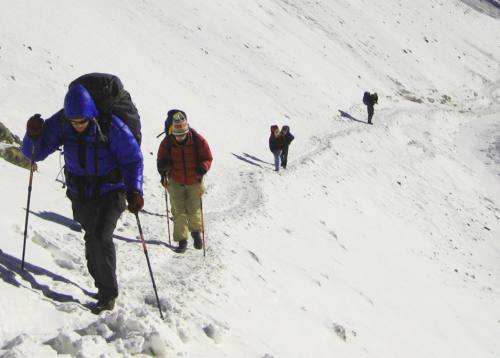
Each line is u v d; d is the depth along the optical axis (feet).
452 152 124.26
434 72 184.65
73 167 14.98
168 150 27.17
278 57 122.72
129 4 100.42
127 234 27.78
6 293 13.66
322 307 30.63
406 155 107.34
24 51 57.16
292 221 49.75
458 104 170.60
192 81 87.71
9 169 29.99
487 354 44.34
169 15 107.04
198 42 104.94
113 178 15.05
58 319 13.88
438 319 46.73
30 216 22.76
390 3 220.02
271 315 23.90
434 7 242.58
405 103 149.79
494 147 131.64
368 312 36.06
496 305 61.05
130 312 14.56
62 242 20.97
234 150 69.56
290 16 155.84
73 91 13.84
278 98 105.50
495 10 286.66
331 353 24.14
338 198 69.21
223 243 31.50
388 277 51.37
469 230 87.56
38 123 14.51
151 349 13.34
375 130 110.22
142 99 65.31
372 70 159.33
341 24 173.47
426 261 66.95
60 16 72.90
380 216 73.72
